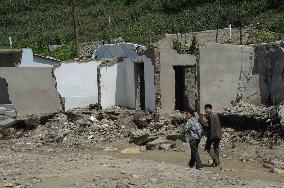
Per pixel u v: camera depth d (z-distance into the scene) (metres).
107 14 73.50
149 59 25.12
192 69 27.09
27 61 33.47
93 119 25.22
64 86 29.25
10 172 14.57
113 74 28.64
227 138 20.86
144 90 26.67
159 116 23.61
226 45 23.86
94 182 12.77
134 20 64.44
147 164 15.81
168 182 12.91
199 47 23.53
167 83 24.69
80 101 29.36
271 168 16.25
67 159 17.14
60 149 21.30
